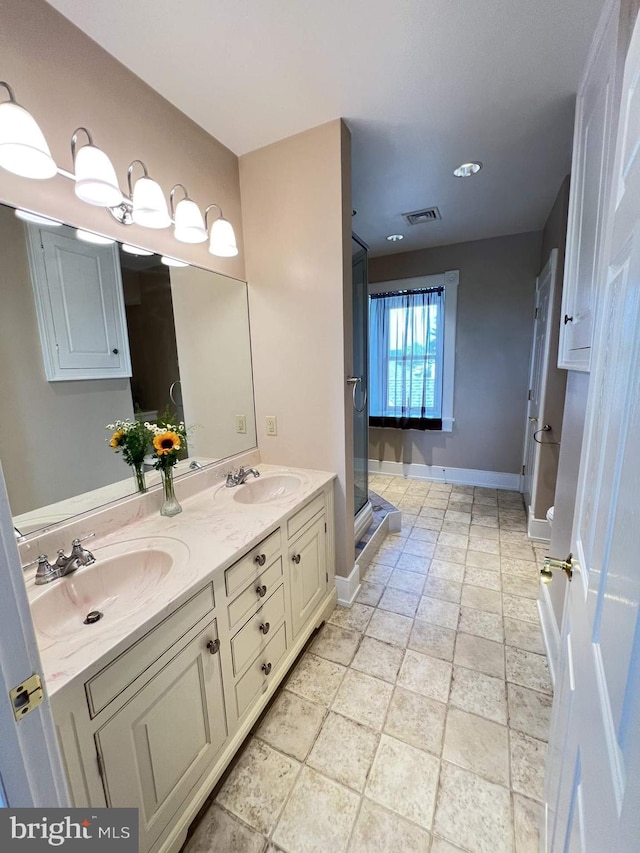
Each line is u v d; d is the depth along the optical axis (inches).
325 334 74.2
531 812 44.4
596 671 21.1
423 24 46.8
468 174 86.8
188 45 49.3
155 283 60.9
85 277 50.9
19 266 43.8
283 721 56.4
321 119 65.4
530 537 111.8
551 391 102.9
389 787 47.4
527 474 133.2
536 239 130.4
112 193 45.3
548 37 49.1
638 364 16.8
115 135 52.2
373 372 163.2
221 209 71.9
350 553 83.7
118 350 55.4
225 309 74.7
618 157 26.3
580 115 58.4
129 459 56.3
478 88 58.7
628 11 38.1
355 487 106.9
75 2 43.0
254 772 49.5
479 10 45.4
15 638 19.1
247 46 49.7
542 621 74.7
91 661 30.4
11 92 36.4
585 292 51.9
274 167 72.5
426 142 73.5
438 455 161.0
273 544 57.0
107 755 32.2
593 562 24.4
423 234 130.2
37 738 20.6
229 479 73.1
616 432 20.5
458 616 79.2
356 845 41.8
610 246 27.2
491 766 49.6
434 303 149.0
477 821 43.6
